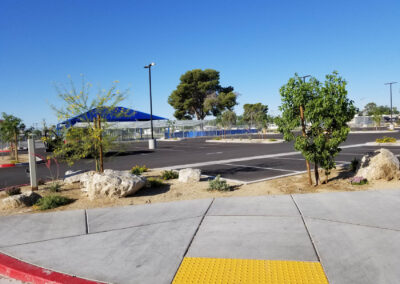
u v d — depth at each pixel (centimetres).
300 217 523
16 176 1188
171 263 371
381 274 327
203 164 1349
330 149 762
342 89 709
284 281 323
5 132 1761
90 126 906
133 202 686
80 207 666
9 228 529
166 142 3894
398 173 773
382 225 470
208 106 7619
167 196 729
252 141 3047
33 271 362
